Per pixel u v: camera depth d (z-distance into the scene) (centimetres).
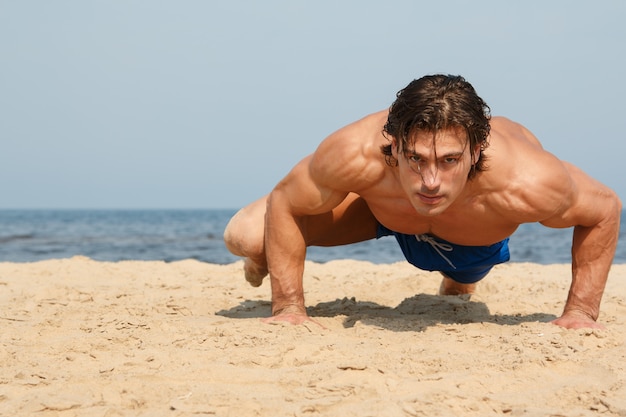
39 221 6812
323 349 372
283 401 296
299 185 427
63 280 785
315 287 732
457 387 315
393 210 410
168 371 340
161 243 2533
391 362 350
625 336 413
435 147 330
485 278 786
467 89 337
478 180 377
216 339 395
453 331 430
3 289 706
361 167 395
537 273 871
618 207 431
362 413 280
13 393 314
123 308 546
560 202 389
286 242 453
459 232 418
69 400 298
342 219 490
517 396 307
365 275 848
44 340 418
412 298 591
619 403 296
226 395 300
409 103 333
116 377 329
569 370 346
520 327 432
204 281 786
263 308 576
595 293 440
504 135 392
